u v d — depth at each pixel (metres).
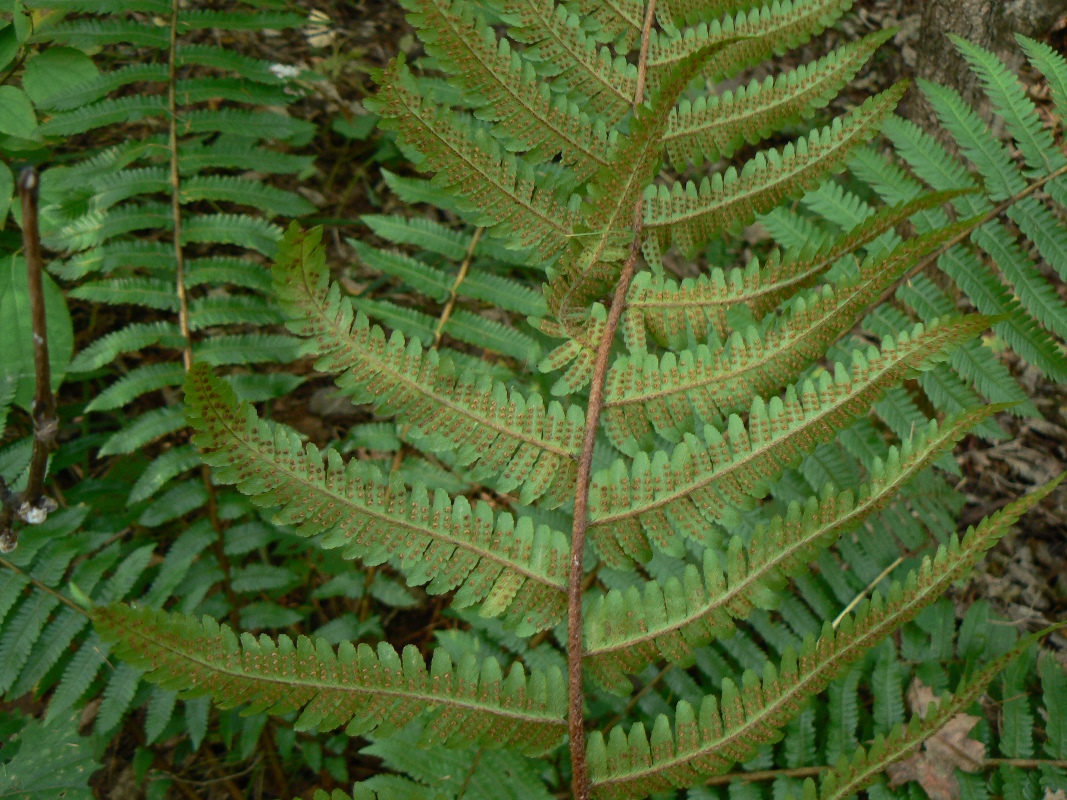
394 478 1.41
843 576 2.53
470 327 2.85
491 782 2.03
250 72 2.97
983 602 2.43
